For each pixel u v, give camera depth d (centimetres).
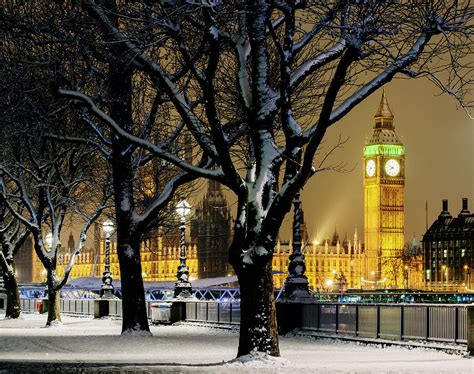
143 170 6009
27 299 8331
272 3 2486
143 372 2342
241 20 2673
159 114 4553
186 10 2545
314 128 2548
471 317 3030
